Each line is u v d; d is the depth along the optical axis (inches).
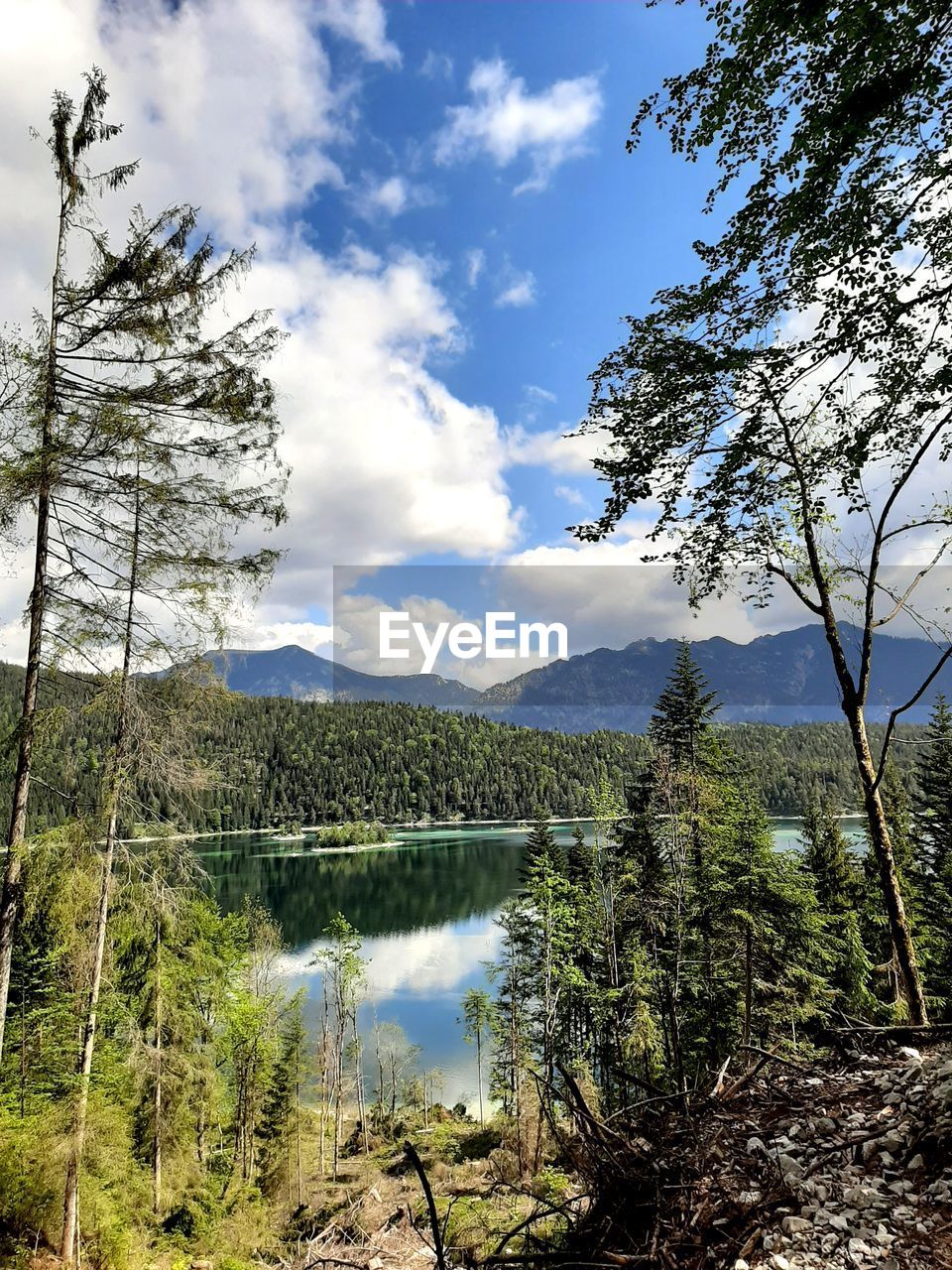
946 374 221.8
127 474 370.0
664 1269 105.9
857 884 1037.8
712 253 219.5
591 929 949.2
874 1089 156.7
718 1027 669.3
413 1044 1478.8
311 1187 865.5
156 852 417.4
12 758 340.8
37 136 342.3
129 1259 423.5
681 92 203.0
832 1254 110.1
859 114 179.3
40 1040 489.7
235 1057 855.7
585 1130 136.3
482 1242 150.6
